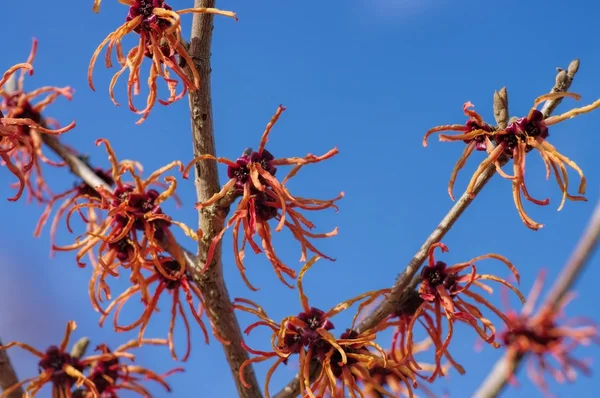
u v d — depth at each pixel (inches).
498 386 182.7
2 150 171.8
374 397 188.9
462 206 175.5
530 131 170.4
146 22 168.4
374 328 177.0
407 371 177.6
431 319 179.8
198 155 172.6
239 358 181.9
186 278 178.1
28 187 222.2
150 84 169.3
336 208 171.9
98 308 181.2
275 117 168.1
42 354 191.5
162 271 173.6
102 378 193.3
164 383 196.9
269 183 166.2
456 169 173.3
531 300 240.7
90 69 172.2
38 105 208.5
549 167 168.2
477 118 171.2
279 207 169.0
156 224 173.6
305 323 175.9
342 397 174.1
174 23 163.9
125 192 178.9
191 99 169.9
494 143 173.2
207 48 168.6
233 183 168.9
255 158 169.3
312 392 170.7
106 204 181.8
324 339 174.1
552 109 171.6
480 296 178.5
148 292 177.5
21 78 210.1
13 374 187.5
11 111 206.5
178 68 167.0
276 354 174.7
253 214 167.5
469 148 172.9
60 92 210.1
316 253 172.6
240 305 174.4
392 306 176.9
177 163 176.1
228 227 166.9
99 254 174.4
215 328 179.9
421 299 179.3
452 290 178.7
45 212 212.7
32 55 213.9
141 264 175.9
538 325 237.1
